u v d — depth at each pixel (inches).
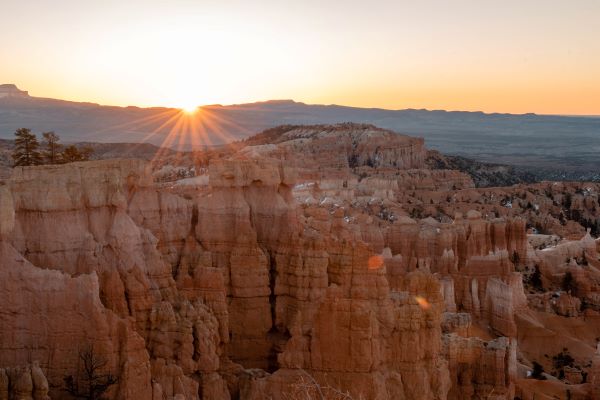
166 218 1825.8
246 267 1798.7
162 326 1455.5
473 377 1957.4
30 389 1132.5
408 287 1785.2
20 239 1427.2
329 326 1489.9
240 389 1541.6
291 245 1813.5
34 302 1300.4
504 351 1950.1
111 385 1277.1
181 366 1443.2
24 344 1294.3
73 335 1299.2
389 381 1524.4
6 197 1321.4
